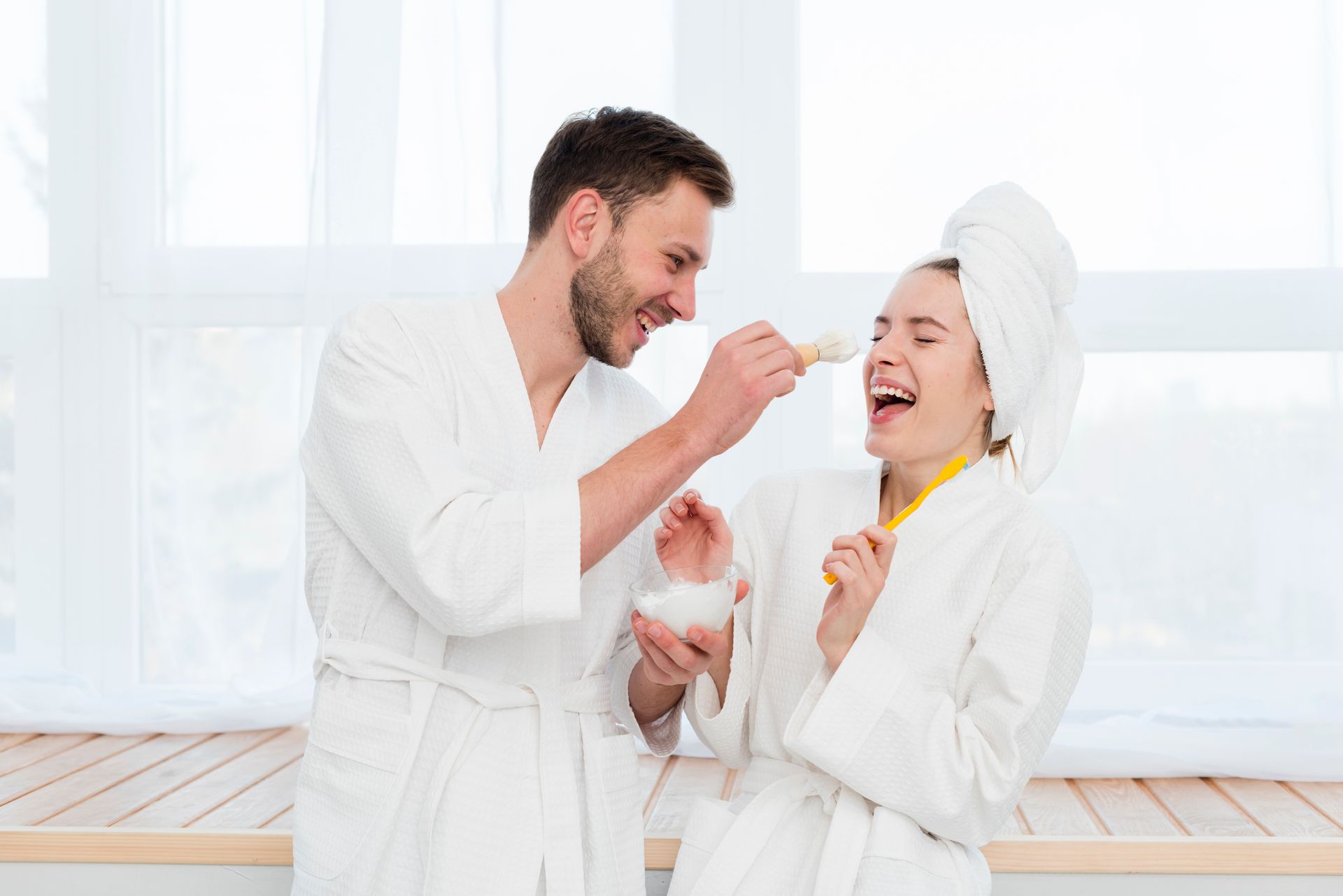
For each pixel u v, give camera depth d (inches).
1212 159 94.6
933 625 48.2
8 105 105.6
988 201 52.5
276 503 102.7
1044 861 63.6
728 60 97.8
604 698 51.3
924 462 51.9
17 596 104.3
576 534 43.9
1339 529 92.8
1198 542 94.9
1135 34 95.3
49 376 104.7
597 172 49.4
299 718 97.3
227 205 102.8
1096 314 95.8
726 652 51.7
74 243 104.5
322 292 97.4
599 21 97.4
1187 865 62.9
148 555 102.3
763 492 55.4
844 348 49.6
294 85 102.7
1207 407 95.0
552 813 46.5
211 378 102.9
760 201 98.3
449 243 99.0
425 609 45.6
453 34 98.4
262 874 65.7
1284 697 91.9
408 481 45.1
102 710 96.9
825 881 44.6
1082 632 47.9
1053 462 56.2
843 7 97.8
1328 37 92.7
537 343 51.2
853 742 44.3
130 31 103.0
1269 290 94.0
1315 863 62.5
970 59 97.0
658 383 98.2
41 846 66.6
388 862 46.4
